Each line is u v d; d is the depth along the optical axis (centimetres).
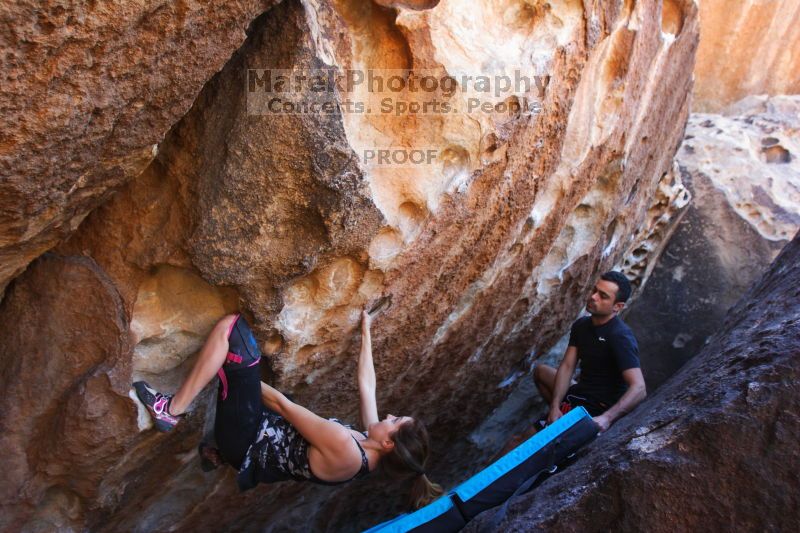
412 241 261
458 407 434
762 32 654
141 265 221
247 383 238
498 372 432
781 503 203
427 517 256
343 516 468
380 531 253
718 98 685
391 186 247
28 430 227
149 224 218
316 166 211
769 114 623
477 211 277
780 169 573
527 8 253
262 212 216
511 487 272
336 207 221
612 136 338
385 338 302
